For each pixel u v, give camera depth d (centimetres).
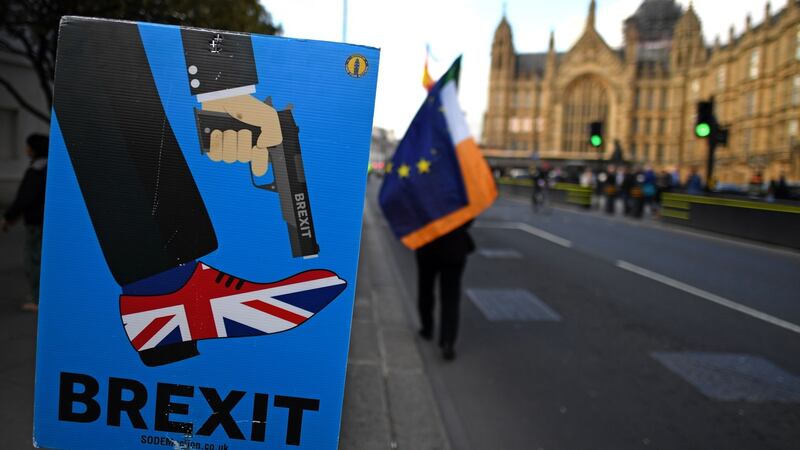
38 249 502
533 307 657
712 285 805
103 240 178
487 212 2144
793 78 5328
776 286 812
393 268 907
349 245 179
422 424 346
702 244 1295
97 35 172
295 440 186
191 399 185
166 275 179
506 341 529
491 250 1116
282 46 173
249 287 180
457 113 446
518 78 11138
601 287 775
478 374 443
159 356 183
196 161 176
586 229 1576
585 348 509
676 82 9319
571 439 337
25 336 436
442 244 460
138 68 173
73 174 175
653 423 360
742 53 6456
